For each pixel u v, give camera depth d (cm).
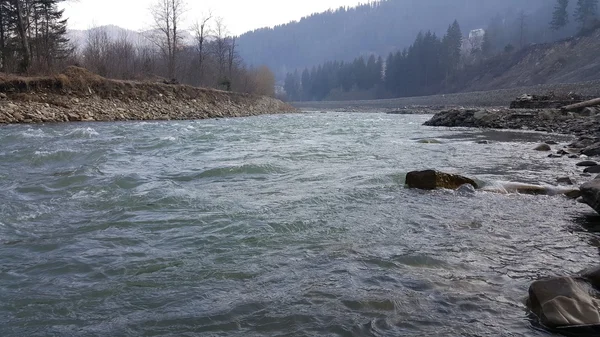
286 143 1473
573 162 1078
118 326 310
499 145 1477
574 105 2602
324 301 344
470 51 13638
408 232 520
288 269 408
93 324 313
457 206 648
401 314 324
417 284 374
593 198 573
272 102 5812
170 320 317
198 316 323
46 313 329
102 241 487
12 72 3111
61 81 2725
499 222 566
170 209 615
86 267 415
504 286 370
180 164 1002
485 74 10162
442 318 318
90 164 970
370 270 405
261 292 361
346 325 309
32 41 3788
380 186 777
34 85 2627
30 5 3941
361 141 1572
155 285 376
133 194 693
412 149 1329
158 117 3047
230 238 495
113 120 2720
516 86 8462
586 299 316
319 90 15588
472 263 421
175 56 5288
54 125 2159
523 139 1734
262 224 545
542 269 406
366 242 482
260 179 839
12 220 564
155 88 3397
